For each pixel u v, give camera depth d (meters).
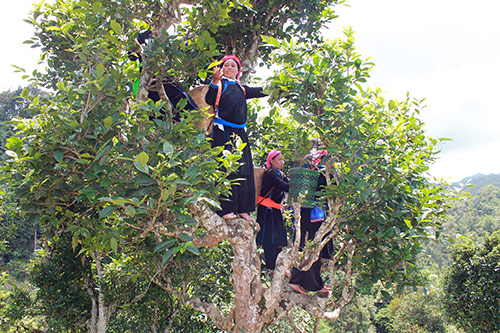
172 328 9.08
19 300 9.01
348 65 4.80
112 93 3.83
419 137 5.17
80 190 3.46
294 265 5.01
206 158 3.76
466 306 14.38
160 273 5.94
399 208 4.83
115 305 8.53
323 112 4.92
